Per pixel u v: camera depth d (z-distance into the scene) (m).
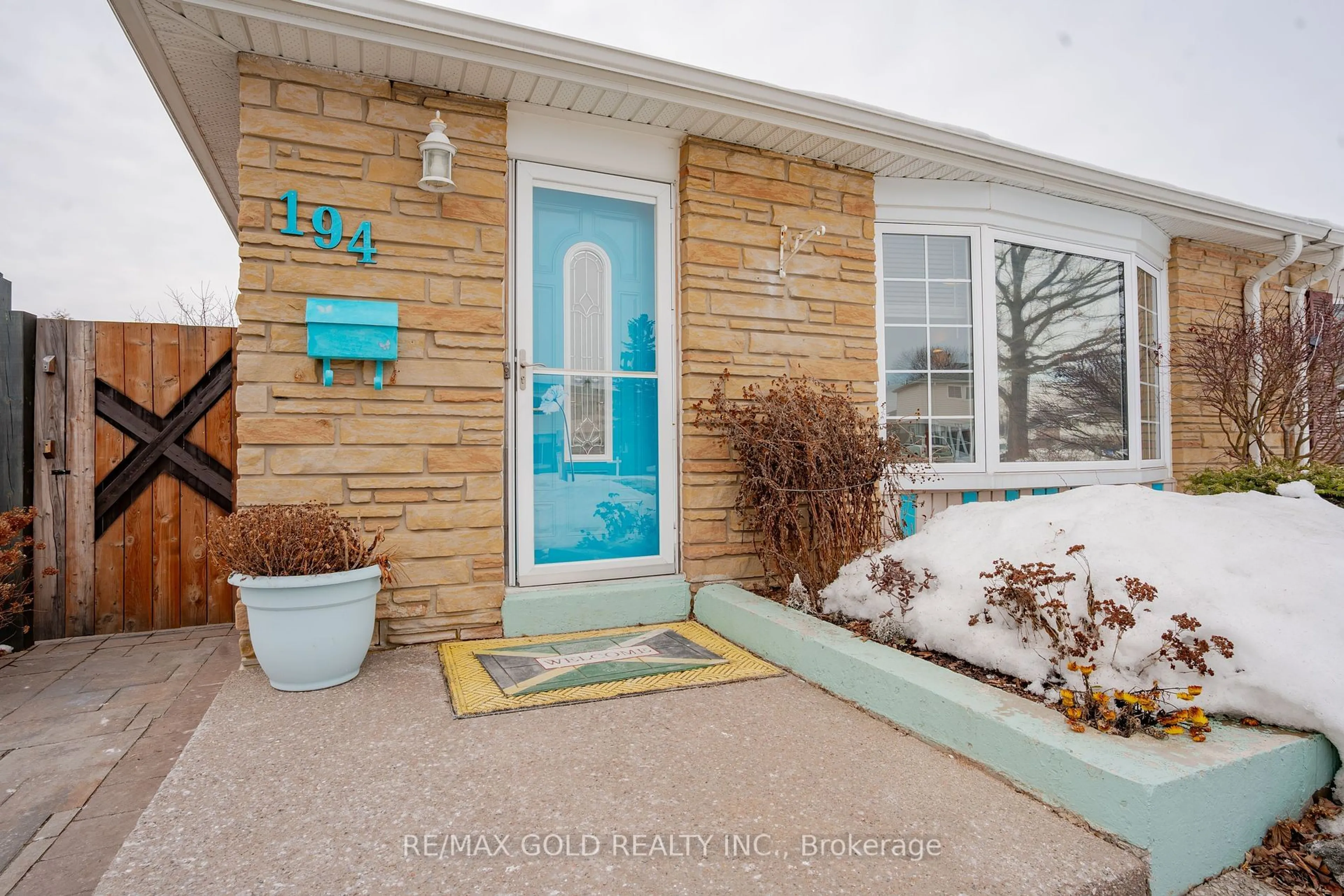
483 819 1.91
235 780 2.13
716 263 4.21
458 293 3.61
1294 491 3.59
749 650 3.52
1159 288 6.06
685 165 4.19
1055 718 2.21
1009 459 5.14
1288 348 5.48
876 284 4.86
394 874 1.66
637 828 1.87
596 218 4.14
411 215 3.52
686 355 4.16
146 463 4.36
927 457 4.94
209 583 4.49
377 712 2.67
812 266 4.49
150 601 4.36
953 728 2.35
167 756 2.62
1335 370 5.61
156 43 3.17
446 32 3.17
